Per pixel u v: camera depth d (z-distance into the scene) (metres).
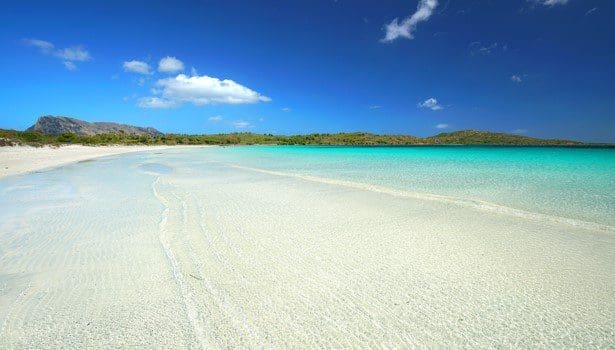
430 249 5.84
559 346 3.26
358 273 4.87
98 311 3.80
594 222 7.54
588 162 27.42
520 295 4.23
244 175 16.80
